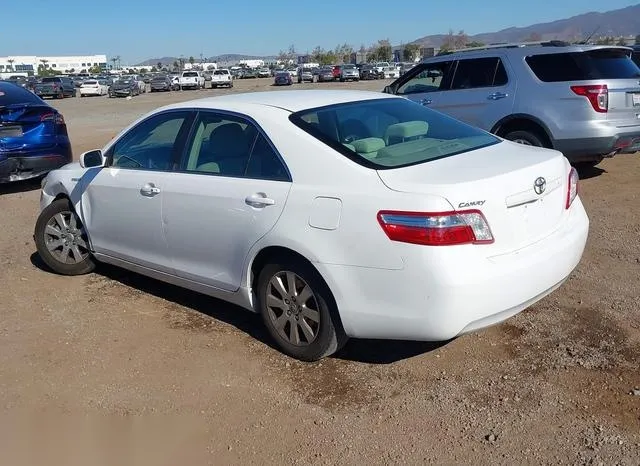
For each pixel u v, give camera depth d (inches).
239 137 169.8
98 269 236.1
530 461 120.0
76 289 216.8
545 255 145.0
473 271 132.2
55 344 175.8
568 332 167.8
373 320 140.9
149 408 143.6
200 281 179.9
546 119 322.3
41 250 229.0
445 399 141.3
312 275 150.3
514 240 141.3
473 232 133.3
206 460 125.7
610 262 216.5
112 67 7647.6
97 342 176.2
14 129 358.0
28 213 331.0
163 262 190.1
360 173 143.8
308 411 139.9
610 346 159.3
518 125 338.6
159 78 2244.1
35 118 364.8
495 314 137.5
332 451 126.2
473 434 128.8
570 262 154.3
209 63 6786.4
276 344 167.3
